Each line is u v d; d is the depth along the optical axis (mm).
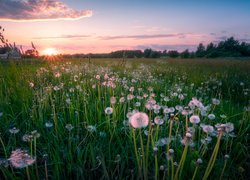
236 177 1935
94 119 2879
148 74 7402
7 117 2873
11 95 3586
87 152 2123
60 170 1915
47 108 3135
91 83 4816
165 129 2541
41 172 1922
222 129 1516
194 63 16125
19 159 1480
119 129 2609
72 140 2301
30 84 3982
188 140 1568
